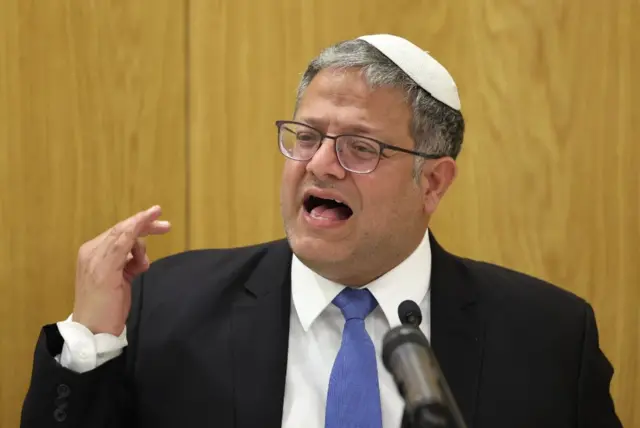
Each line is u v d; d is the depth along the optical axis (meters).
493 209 7.41
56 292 7.53
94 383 4.20
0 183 7.46
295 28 7.47
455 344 4.70
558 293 5.19
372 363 4.41
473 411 4.50
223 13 7.48
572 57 7.25
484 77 7.35
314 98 4.43
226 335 4.68
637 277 7.27
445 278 4.96
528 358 4.72
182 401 4.53
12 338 7.54
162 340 4.70
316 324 4.73
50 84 7.43
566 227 7.32
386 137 4.36
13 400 7.55
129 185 7.52
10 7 7.38
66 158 7.47
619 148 7.23
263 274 4.97
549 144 7.30
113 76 7.46
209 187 7.57
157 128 7.50
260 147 7.53
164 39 7.47
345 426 4.27
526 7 7.27
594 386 4.83
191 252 5.42
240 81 7.51
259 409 4.44
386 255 4.53
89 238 7.51
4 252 7.49
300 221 4.42
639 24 7.18
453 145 4.80
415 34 7.42
